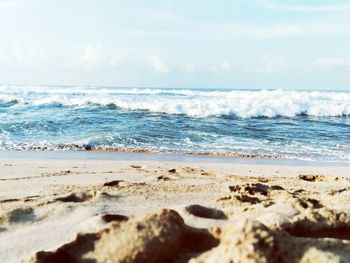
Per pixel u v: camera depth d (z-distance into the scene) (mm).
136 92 42344
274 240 2152
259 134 16141
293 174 9000
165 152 12469
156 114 20828
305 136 16016
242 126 17953
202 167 9805
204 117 20375
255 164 10867
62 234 3498
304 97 37531
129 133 15258
